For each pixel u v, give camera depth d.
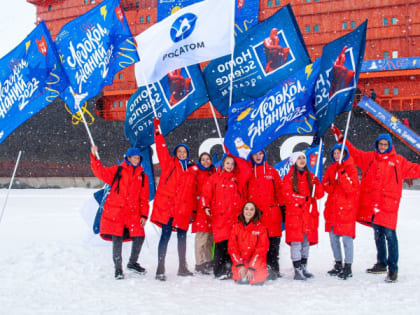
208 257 5.16
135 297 3.84
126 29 5.43
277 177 5.01
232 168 4.85
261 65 6.02
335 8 18.44
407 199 14.14
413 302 3.58
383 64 17.72
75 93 5.56
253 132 5.11
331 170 4.92
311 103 5.36
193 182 5.09
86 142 22.41
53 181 23.47
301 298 3.76
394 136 17.77
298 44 5.89
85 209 6.70
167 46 5.64
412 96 17.69
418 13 17.66
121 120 21.59
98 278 4.71
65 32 5.68
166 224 4.80
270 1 19.06
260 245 4.42
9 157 24.03
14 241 7.15
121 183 4.86
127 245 6.61
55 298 3.80
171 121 6.29
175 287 4.27
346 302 3.60
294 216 4.72
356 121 18.34
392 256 4.43
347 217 4.70
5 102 5.71
